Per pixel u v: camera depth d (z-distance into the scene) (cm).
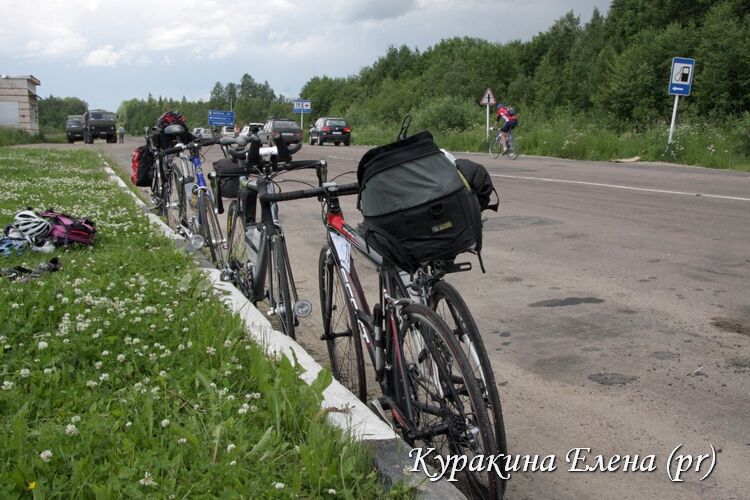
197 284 556
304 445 288
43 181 1504
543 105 6297
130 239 784
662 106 4597
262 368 364
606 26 7306
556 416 388
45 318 468
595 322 542
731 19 4241
